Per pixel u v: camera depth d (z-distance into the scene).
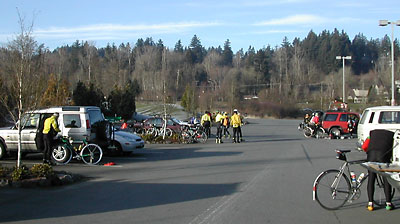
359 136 17.30
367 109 16.80
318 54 109.88
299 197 9.05
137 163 15.12
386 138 7.86
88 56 77.00
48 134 13.36
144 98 71.12
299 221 7.15
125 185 10.62
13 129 14.88
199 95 69.06
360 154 17.95
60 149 14.37
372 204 7.90
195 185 10.56
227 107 72.56
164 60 99.31
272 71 100.62
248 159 16.28
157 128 29.47
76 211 7.93
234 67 117.31
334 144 23.64
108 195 9.40
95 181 11.26
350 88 82.69
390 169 7.13
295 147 21.73
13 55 12.64
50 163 13.49
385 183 7.94
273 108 75.19
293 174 12.30
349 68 92.25
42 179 10.45
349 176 8.25
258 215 7.52
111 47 113.56
